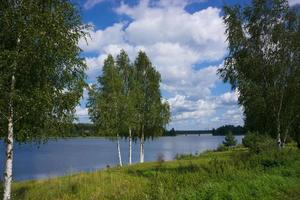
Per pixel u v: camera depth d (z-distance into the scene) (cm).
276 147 2938
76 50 1562
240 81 2872
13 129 1534
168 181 1533
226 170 1762
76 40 1559
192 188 1350
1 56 1377
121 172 2853
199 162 3397
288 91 2989
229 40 2973
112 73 4853
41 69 1486
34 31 1404
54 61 1521
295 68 2967
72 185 2062
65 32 1516
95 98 4684
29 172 4372
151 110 5275
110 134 4753
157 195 1275
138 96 5078
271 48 2956
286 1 2930
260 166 2002
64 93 1570
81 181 2169
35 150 10288
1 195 1516
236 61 2956
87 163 5900
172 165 3428
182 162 3700
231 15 2966
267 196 1375
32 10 1463
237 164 2069
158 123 5334
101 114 4653
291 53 2964
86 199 1703
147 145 14125
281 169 1884
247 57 2911
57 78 1580
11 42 1505
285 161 2088
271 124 3117
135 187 1723
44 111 1502
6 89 1428
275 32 2917
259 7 2947
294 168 1930
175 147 12012
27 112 1455
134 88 5050
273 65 2938
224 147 6206
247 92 2848
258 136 3200
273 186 1512
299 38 2908
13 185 2316
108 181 2177
